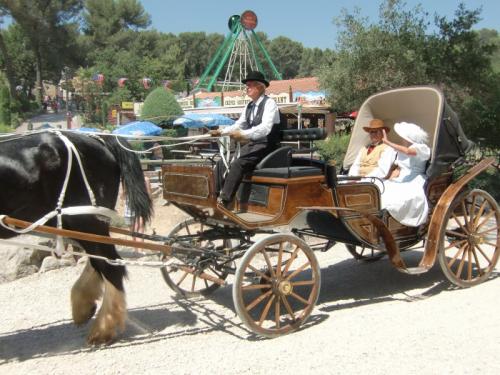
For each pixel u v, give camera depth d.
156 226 8.70
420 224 6.01
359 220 5.53
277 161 5.24
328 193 5.34
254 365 4.19
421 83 15.62
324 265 7.43
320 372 4.04
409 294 6.04
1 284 6.47
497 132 15.84
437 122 6.07
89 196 4.83
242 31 36.12
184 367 4.20
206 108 24.83
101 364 4.31
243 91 27.58
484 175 12.88
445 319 5.04
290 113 23.48
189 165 5.21
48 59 54.62
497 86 16.08
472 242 6.18
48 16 50.94
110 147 5.10
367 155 6.70
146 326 5.20
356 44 15.88
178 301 5.96
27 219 4.67
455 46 16.05
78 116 41.41
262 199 5.22
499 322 4.91
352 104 16.89
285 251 5.78
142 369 4.20
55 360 4.42
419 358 4.20
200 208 5.24
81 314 5.15
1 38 46.72
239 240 6.00
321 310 5.59
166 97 20.06
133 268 7.05
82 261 7.04
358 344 4.52
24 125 39.19
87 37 62.72
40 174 4.59
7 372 4.21
